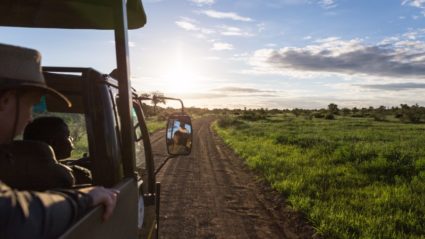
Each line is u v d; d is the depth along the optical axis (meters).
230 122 57.16
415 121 70.06
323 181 12.13
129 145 2.70
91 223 1.62
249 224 8.27
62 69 2.68
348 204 9.43
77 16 3.51
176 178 13.45
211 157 19.56
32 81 1.56
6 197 1.20
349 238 7.04
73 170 2.94
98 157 2.54
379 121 75.69
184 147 3.87
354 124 59.66
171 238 7.25
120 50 2.64
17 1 3.21
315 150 20.06
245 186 12.24
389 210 8.77
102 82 2.62
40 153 1.97
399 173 13.83
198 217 8.65
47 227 1.31
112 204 1.76
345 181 12.30
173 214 8.81
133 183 2.60
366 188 11.33
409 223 7.81
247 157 19.20
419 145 23.53
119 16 2.63
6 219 1.19
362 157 17.00
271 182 12.38
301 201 9.50
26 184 1.89
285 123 63.12
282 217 8.83
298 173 13.66
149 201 3.77
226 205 9.79
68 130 2.83
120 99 2.65
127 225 2.33
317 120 78.31
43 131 2.74
